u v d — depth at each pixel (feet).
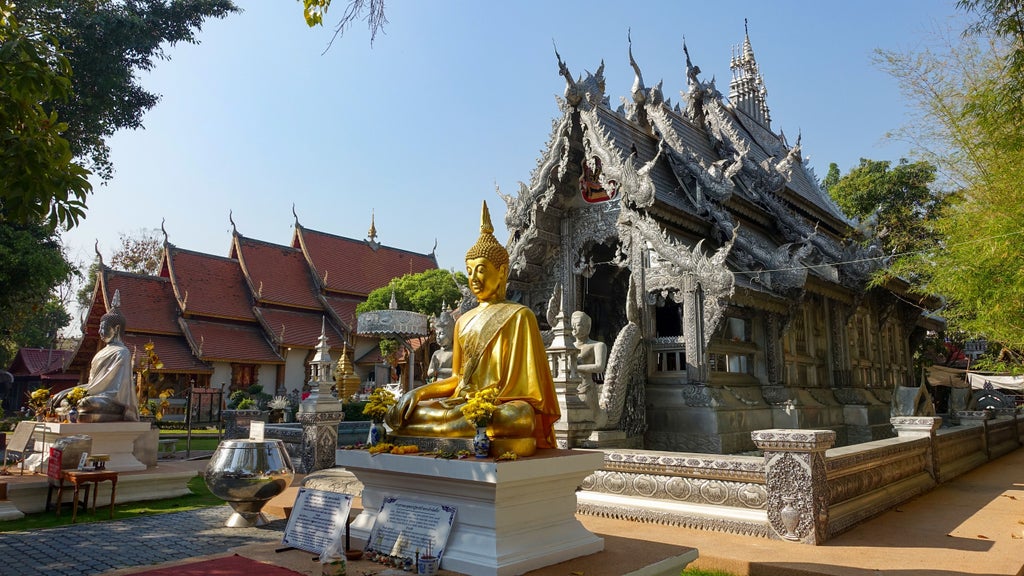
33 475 39.65
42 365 174.29
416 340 131.34
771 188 69.36
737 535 27.45
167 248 150.20
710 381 51.08
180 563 17.81
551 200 59.31
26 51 23.67
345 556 17.74
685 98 78.48
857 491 30.81
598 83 60.70
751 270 56.59
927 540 26.40
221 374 140.15
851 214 119.65
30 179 24.26
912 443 38.65
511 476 16.99
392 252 191.62
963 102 45.11
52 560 25.99
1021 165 40.86
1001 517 31.30
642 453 31.99
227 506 38.68
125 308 136.77
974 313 54.39
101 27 96.99
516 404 19.31
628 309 52.60
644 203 53.21
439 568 17.16
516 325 21.15
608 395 47.83
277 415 85.61
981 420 59.98
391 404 22.33
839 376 69.26
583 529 20.17
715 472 28.94
